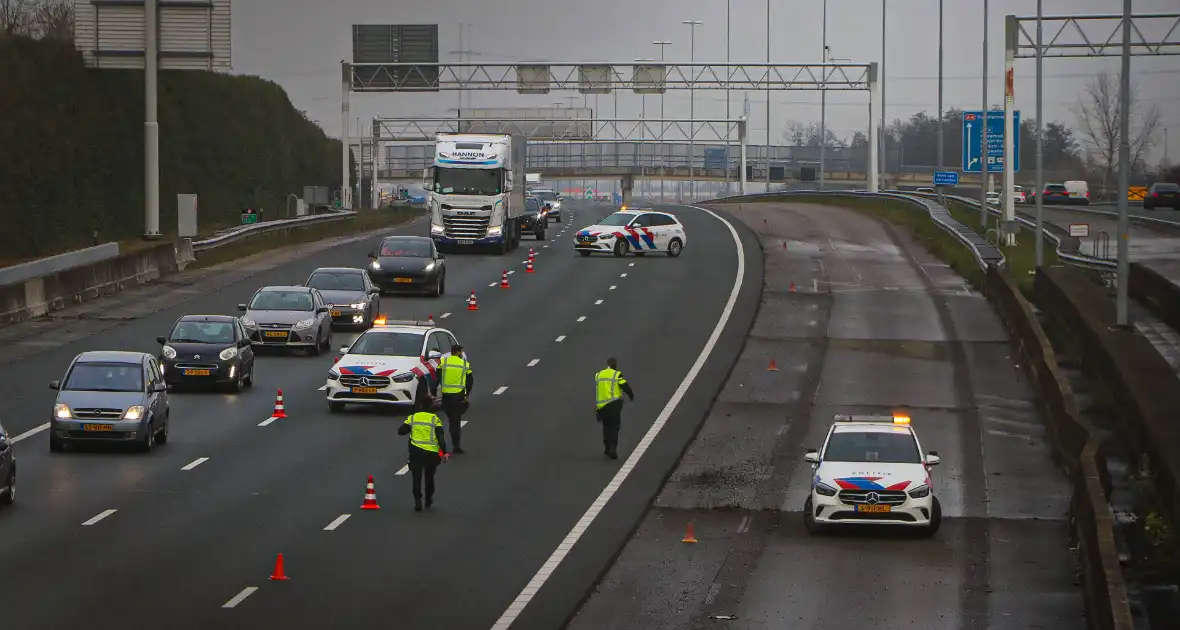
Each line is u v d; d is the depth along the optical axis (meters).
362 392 67.62
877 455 50.72
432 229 139.88
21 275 99.88
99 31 121.62
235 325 75.00
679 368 82.00
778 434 66.00
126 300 104.19
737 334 93.56
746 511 52.56
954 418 69.94
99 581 39.47
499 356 85.12
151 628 35.22
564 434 65.06
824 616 39.06
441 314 101.31
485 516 49.72
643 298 109.75
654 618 38.59
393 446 60.88
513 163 144.12
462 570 42.50
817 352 87.44
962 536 49.44
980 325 97.19
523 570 42.84
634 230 139.62
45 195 157.62
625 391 60.25
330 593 39.25
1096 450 52.03
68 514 47.53
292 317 85.00
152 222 126.62
